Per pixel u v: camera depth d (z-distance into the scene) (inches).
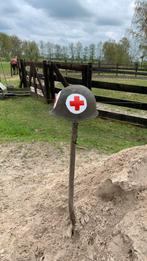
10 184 154.2
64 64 332.5
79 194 102.5
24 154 198.7
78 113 81.1
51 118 311.6
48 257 89.4
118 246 79.3
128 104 283.7
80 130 264.2
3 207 129.0
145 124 273.0
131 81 740.0
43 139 229.5
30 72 439.8
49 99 384.5
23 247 96.5
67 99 81.0
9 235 105.8
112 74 947.3
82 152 203.6
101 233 85.4
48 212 105.9
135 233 77.8
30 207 119.4
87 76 302.8
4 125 273.9
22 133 249.6
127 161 100.5
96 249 83.2
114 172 100.1
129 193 88.8
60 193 113.4
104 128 273.7
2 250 98.6
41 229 99.7
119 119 291.9
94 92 519.8
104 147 216.4
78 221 91.0
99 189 95.6
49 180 150.2
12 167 178.4
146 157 97.0
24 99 425.4
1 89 429.1
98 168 114.5
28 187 147.9
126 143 229.8
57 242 92.1
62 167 177.0
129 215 83.8
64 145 216.8
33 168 176.4
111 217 87.5
